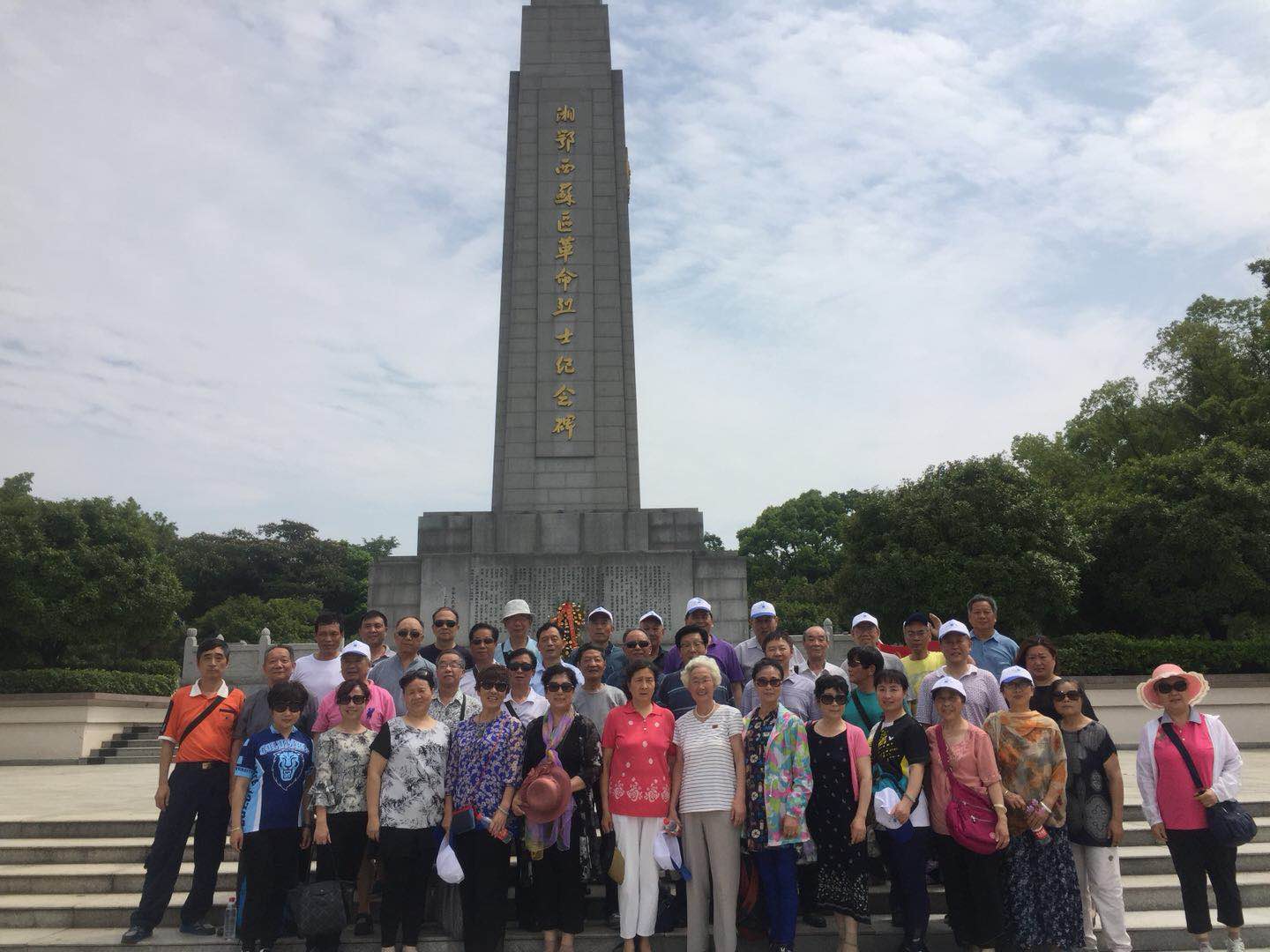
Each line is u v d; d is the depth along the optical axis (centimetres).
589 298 1697
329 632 744
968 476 2455
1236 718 1883
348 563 5006
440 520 1565
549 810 601
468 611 1495
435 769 632
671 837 622
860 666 718
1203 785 629
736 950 648
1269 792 991
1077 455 3034
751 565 4772
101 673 2077
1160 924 687
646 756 631
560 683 642
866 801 612
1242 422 2675
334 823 628
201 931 671
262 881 627
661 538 1559
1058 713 655
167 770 685
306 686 736
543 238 1720
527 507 1617
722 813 617
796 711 716
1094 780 631
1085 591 2467
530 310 1692
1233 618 2372
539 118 1772
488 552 1541
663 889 655
